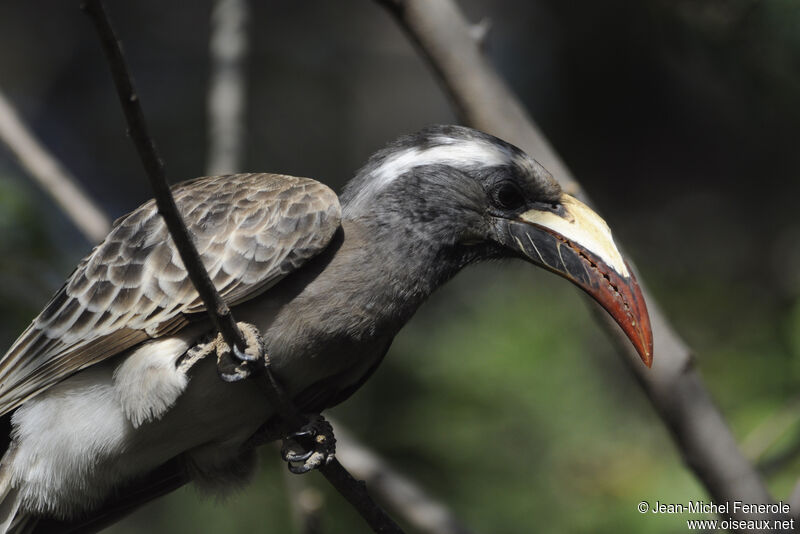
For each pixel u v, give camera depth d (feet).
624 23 45.55
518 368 39.42
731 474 25.18
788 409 32.99
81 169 55.93
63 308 26.16
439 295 41.70
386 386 38.83
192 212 26.25
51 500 26.12
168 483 27.96
